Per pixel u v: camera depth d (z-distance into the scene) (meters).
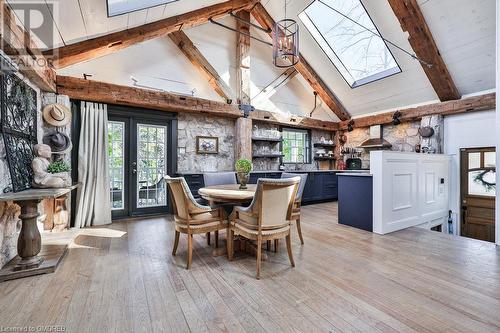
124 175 4.43
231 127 5.62
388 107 6.04
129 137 4.47
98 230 3.64
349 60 5.53
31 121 2.97
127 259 2.52
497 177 3.02
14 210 2.46
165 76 4.64
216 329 1.45
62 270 2.25
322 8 4.64
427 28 3.96
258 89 5.82
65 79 3.57
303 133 7.02
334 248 2.89
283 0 4.61
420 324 1.50
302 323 1.51
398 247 2.92
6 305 1.67
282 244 3.05
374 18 4.28
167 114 4.78
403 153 3.82
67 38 3.03
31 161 2.83
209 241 3.04
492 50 3.94
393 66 5.15
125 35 3.47
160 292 1.87
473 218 4.92
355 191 3.85
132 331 1.43
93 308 1.65
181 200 2.42
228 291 1.89
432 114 5.25
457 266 2.36
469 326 1.48
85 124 3.87
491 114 4.64
